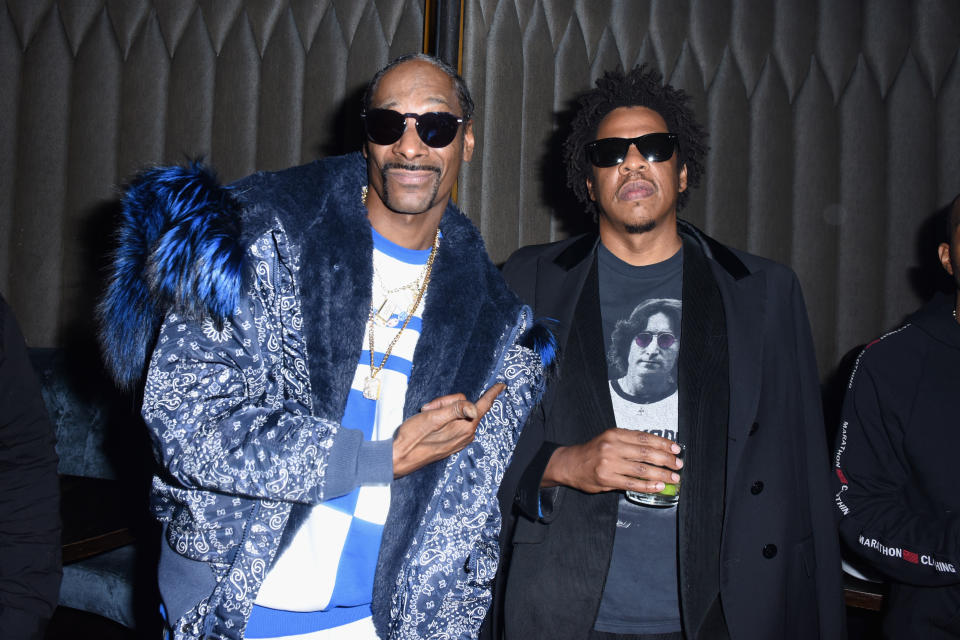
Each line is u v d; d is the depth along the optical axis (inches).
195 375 36.7
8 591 50.6
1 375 51.1
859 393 63.5
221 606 37.8
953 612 56.2
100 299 41.3
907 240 103.4
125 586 81.2
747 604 51.4
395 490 43.0
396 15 106.3
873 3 104.7
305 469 36.0
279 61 107.7
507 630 53.2
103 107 108.0
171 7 107.9
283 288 40.1
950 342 60.3
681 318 56.3
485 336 46.3
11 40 107.7
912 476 60.1
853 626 91.4
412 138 42.4
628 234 58.2
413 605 44.1
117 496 84.0
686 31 105.9
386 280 45.2
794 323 59.2
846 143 104.9
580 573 52.2
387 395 43.7
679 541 51.7
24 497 52.1
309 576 41.0
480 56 104.9
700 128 64.9
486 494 45.7
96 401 97.6
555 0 105.5
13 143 107.7
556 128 105.5
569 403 55.7
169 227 36.4
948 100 103.0
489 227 104.7
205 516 38.2
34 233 107.6
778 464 54.3
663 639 52.3
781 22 105.6
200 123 108.0
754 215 105.4
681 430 53.6
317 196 42.4
